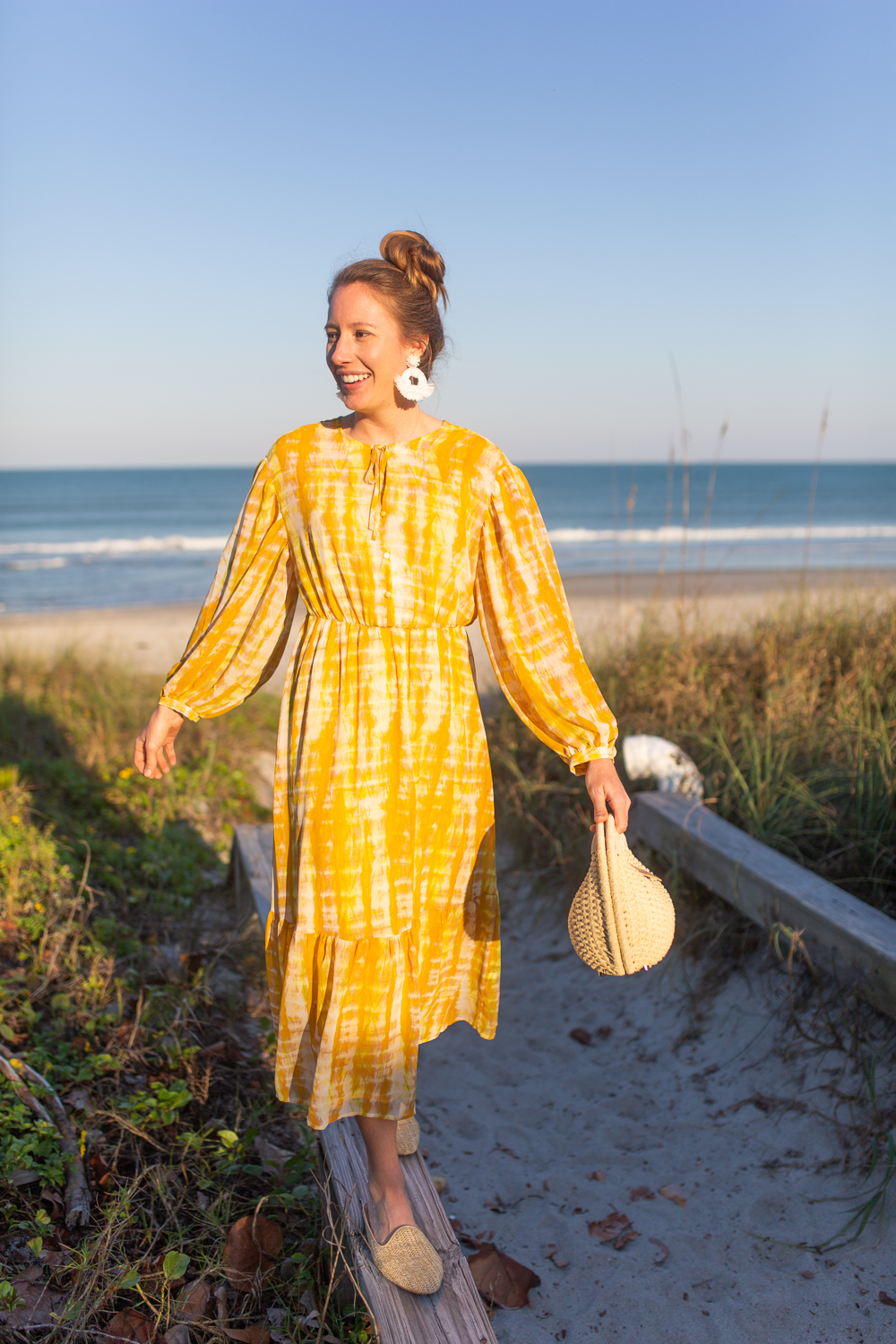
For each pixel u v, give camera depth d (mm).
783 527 45750
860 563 25125
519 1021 3619
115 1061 2734
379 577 1792
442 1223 2025
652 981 3592
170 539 36938
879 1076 2639
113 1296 1940
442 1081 3277
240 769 6527
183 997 3215
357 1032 1816
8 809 4434
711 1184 2570
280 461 1873
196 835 5273
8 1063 2508
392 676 1797
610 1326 2143
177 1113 2602
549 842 4574
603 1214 2521
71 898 3742
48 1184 2201
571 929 1922
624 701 5027
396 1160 1961
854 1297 2117
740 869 3145
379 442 1830
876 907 3203
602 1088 3135
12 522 50562
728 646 5508
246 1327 1939
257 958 3709
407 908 1812
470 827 1918
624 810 1831
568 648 1866
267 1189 2398
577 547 34531
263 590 1942
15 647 9547
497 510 1848
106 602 20250
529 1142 2900
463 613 1901
